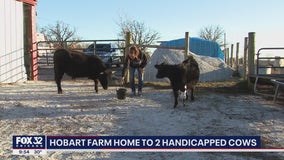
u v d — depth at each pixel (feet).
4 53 48.52
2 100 34.50
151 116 28.32
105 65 39.32
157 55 60.95
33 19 55.72
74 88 44.55
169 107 31.89
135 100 35.45
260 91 41.96
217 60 67.15
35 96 37.42
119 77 48.88
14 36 50.65
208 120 27.07
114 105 32.68
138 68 38.06
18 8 51.39
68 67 37.93
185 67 31.22
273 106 33.04
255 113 29.73
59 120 26.91
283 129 24.56
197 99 36.35
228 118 27.76
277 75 42.29
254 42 45.57
